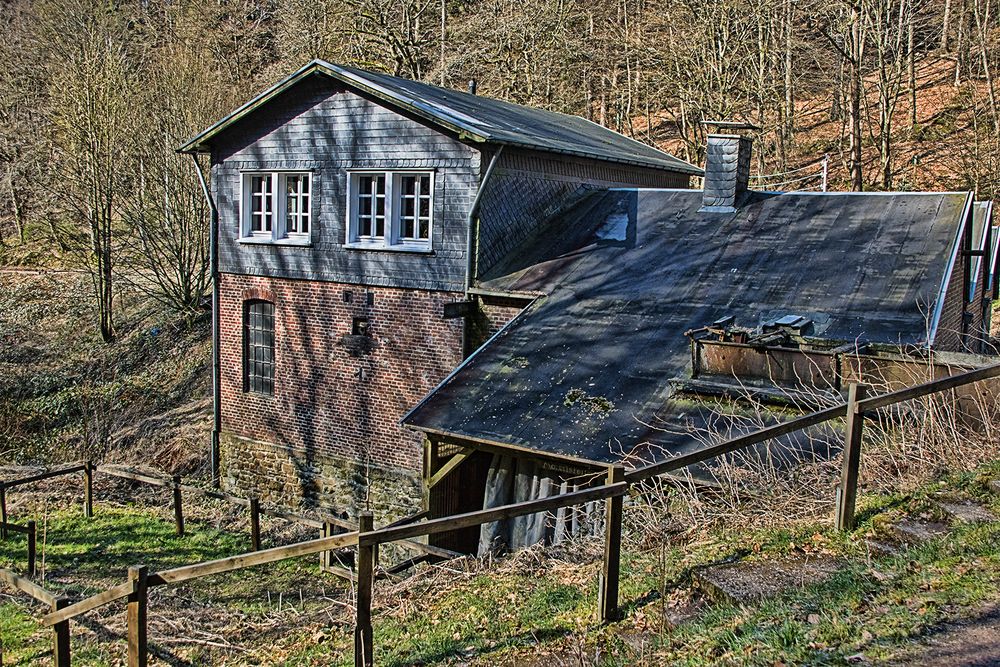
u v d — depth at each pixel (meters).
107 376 26.39
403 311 16.12
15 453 22.89
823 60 34.06
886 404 6.50
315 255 17.12
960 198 13.54
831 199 14.83
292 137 17.16
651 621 5.81
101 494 17.03
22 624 10.24
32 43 34.69
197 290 28.28
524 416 11.08
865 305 11.76
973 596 5.14
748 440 6.30
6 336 28.91
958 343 13.48
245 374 18.36
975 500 6.63
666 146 37.44
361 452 16.86
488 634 6.28
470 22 36.81
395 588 7.99
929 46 39.78
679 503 8.25
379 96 15.56
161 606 10.50
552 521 11.75
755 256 13.72
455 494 14.66
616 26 37.12
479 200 15.05
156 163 27.47
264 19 41.25
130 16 35.44
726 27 29.88
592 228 16.20
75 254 32.22
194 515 15.73
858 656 4.66
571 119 23.67
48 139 30.66
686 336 11.64
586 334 12.68
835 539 6.40
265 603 10.64
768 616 5.37
